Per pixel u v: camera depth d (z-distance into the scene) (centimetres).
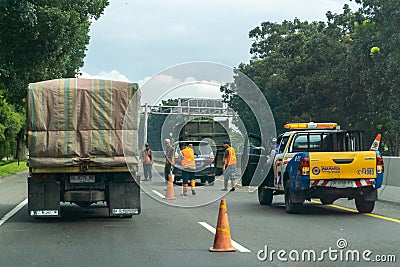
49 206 1463
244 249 1073
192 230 1329
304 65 4725
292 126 1811
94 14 3259
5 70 2934
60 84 1462
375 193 1579
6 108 5341
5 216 1623
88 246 1126
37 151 1440
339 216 1562
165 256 1012
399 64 3478
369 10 3950
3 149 5741
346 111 4491
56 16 2800
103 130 1466
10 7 2716
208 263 950
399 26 3584
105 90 1469
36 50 2909
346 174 1550
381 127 4381
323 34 4762
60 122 1453
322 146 1719
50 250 1086
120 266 932
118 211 1480
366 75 3875
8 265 949
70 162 1447
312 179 1543
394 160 1956
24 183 3119
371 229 1318
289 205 1619
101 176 1495
